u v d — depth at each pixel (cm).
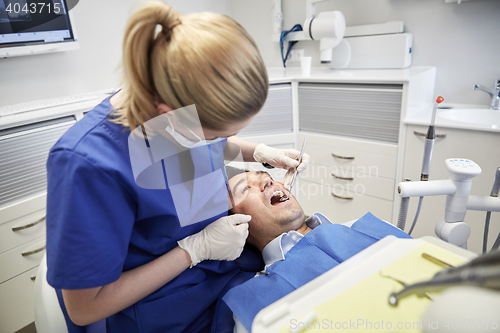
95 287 66
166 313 83
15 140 146
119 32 215
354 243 95
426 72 178
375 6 203
